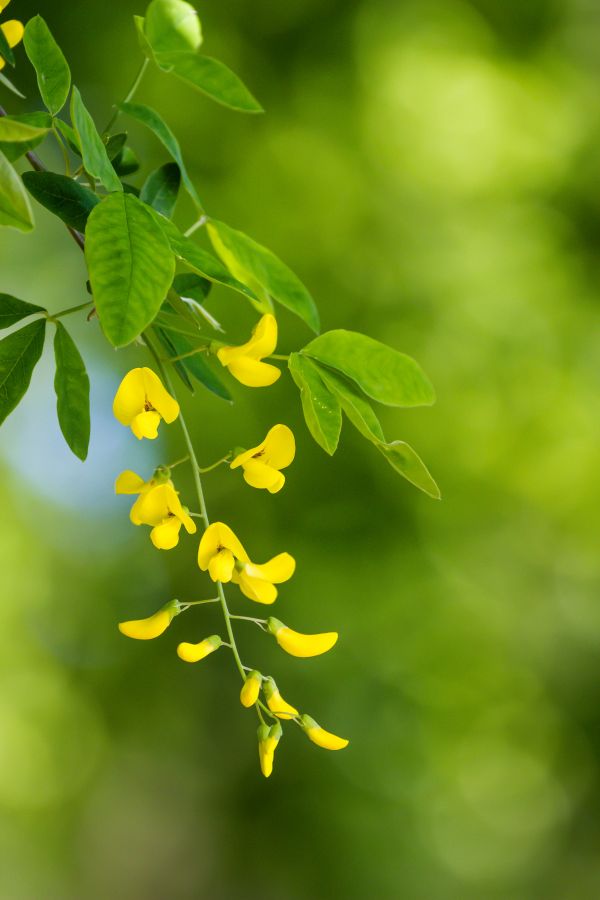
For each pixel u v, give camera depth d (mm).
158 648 9641
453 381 8906
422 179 9047
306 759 9266
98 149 1560
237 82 1950
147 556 9688
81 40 8836
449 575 9094
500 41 9617
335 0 9266
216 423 8672
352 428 8648
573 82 9656
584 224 9461
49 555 10133
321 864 9289
